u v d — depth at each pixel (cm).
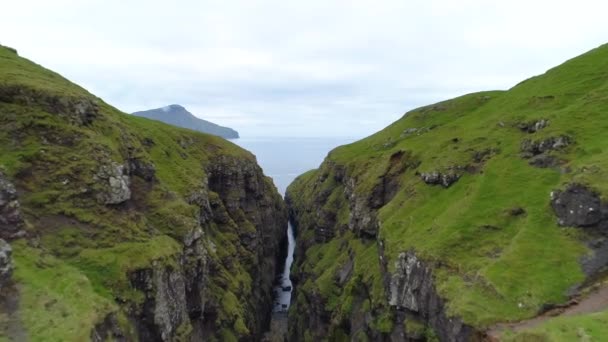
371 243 10375
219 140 15450
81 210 6469
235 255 11331
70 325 4606
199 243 8194
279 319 14025
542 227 6228
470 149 9238
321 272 12206
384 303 7800
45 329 4459
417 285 6744
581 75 10481
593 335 4100
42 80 7794
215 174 13575
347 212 13462
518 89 12431
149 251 6556
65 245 5959
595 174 6062
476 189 7650
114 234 6544
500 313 5228
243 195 14550
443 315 5806
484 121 10769
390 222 8712
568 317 4703
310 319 11388
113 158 7250
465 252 6500
